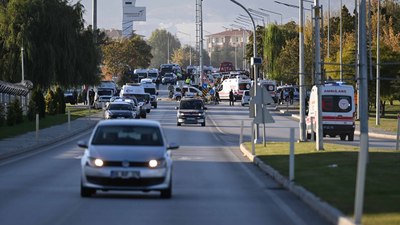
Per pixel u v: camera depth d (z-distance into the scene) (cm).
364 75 5866
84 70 17900
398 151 7338
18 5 16812
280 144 9112
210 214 3828
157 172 4319
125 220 3584
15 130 12231
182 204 4219
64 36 17288
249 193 4800
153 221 3566
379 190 4175
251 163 7219
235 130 13562
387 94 18550
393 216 3291
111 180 4288
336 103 10781
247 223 3525
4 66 16775
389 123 15650
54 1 17200
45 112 17075
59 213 3806
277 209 4022
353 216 3309
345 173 5241
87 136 11906
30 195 4572
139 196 4572
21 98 16362
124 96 18900
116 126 4641
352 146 8619
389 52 18450
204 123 14788
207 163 7206
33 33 16862
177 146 4603
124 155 4328
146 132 4619
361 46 5897
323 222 3541
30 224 3444
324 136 11825
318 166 5897
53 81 17238
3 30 16788
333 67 18638
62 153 8375
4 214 3762
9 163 7062
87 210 3922
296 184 4816
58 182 5350
